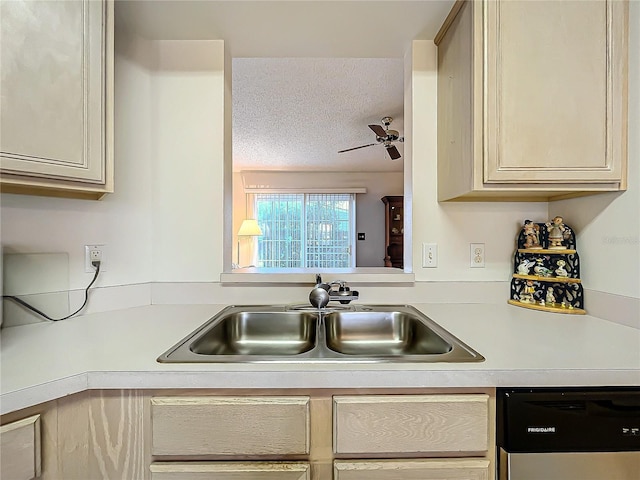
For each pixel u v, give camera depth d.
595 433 0.80
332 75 2.48
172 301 1.54
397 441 0.81
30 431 0.71
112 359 0.86
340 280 1.54
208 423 0.80
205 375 0.80
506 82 1.16
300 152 4.84
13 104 0.92
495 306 1.50
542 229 1.47
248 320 1.40
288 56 1.71
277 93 2.81
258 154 4.96
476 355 0.89
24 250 1.19
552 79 1.16
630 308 1.14
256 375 0.80
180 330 1.13
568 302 1.38
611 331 1.11
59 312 1.27
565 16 1.15
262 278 1.54
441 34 1.47
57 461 0.75
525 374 0.81
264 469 0.80
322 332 1.18
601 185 1.17
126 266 1.47
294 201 6.31
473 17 1.17
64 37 1.01
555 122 1.16
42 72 0.96
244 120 3.48
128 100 1.47
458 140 1.31
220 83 1.56
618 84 1.15
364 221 6.30
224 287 1.54
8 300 1.16
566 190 1.20
